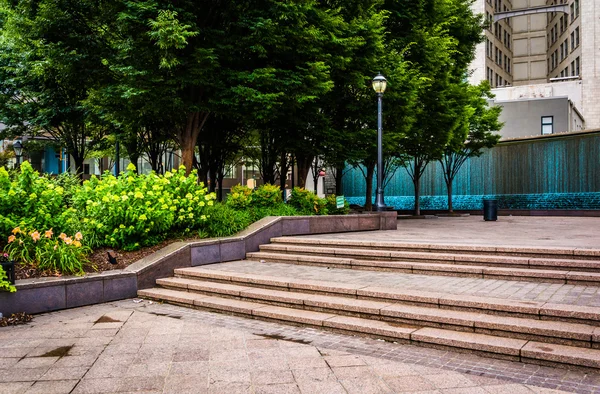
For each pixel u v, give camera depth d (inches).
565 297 244.2
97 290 315.3
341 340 227.5
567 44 2578.7
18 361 196.9
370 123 709.3
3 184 335.9
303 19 521.7
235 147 790.5
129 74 463.5
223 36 509.4
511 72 2984.7
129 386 169.2
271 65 546.3
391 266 343.0
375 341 225.3
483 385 168.1
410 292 261.7
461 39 962.1
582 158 1127.0
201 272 346.6
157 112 509.0
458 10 948.0
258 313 271.0
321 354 204.7
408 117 732.0
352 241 401.7
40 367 189.5
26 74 748.0
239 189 526.6
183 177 438.3
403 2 754.8
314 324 249.3
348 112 700.7
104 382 173.2
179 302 311.1
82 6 504.1
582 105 2165.4
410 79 700.0
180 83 500.7
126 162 1592.0
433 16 810.8
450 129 866.8
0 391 165.0
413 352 207.9
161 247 390.0
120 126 668.1
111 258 350.6
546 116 1756.9
